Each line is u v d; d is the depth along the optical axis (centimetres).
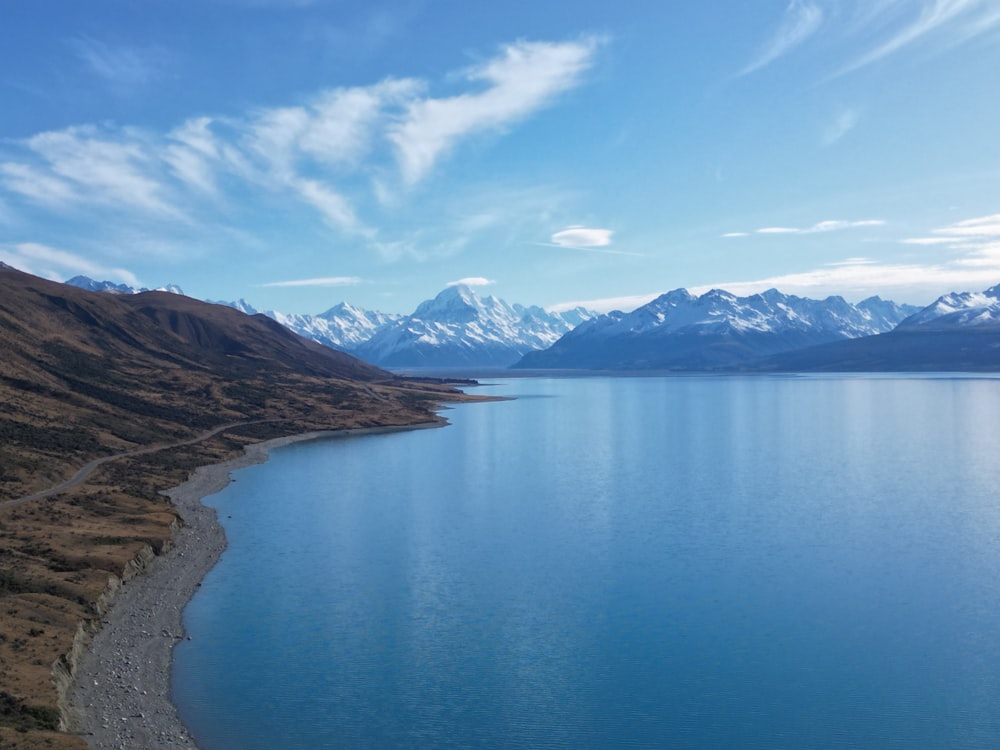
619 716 4638
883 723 4569
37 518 8288
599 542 8494
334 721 4550
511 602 6556
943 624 6028
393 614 6262
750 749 4309
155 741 4244
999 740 4400
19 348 18062
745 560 7769
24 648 4919
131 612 6188
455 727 4506
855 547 8231
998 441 17512
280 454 16125
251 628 5934
